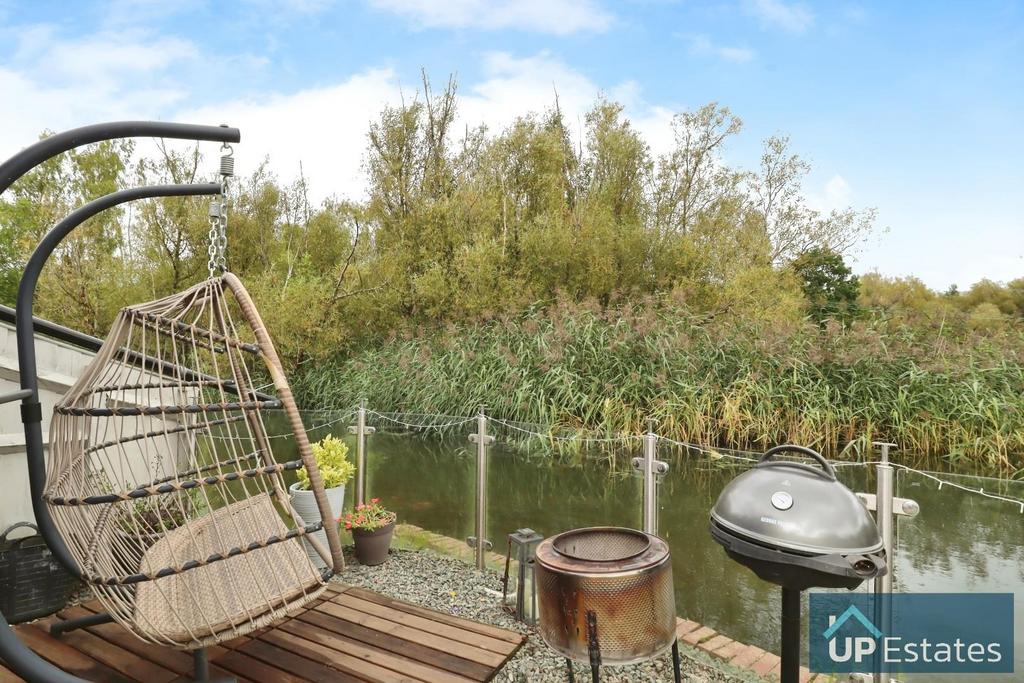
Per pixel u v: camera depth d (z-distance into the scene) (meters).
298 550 2.18
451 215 9.77
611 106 11.71
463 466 3.92
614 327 7.10
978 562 2.03
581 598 1.63
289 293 9.53
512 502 3.77
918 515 2.13
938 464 5.25
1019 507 1.97
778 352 6.55
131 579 1.63
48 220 9.12
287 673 2.01
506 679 2.28
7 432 2.77
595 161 11.91
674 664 1.99
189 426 2.16
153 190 2.06
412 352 8.65
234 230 11.62
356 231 10.73
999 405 5.25
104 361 1.84
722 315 7.92
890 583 2.12
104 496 1.60
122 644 2.17
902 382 6.01
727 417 5.91
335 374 9.66
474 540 3.56
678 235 10.57
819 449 5.86
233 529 2.29
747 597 2.78
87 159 9.36
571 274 9.26
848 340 6.43
